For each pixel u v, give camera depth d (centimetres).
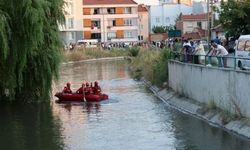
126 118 2652
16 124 2488
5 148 1992
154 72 4144
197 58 2869
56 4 3125
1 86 3064
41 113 2823
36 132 2292
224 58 2447
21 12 2823
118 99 3462
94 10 12531
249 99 2119
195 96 2855
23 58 2897
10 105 3088
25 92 3162
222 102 2428
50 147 2000
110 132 2286
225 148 1903
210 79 2592
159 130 2306
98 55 9381
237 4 4028
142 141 2089
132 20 12612
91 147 1994
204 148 1925
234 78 2269
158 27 12462
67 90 3397
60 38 3200
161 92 3641
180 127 2352
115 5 12525
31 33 2853
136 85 4431
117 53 9875
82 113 2838
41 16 2870
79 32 11112
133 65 6588
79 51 8944
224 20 4081
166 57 3888
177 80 3259
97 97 3331
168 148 1955
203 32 8019
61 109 2983
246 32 4016
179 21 11231
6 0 2808
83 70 6506
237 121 2197
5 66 2917
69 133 2269
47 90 3175
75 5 10888
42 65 3105
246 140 2008
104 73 5962
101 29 12512
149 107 3044
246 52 2916
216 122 2373
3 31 2734
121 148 1970
